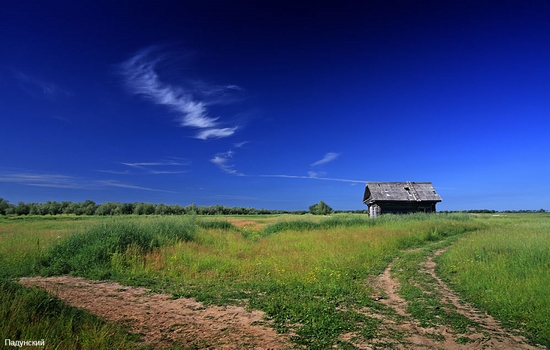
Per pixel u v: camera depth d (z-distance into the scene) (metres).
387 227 22.22
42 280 8.87
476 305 6.89
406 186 36.34
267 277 8.93
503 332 5.47
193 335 5.23
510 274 8.60
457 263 10.78
